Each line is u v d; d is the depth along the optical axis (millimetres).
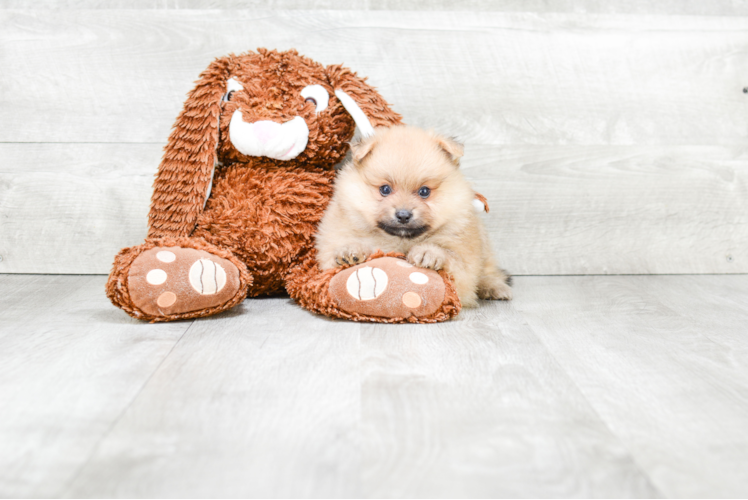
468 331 1810
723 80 2607
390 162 1983
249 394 1331
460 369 1496
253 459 1071
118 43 2439
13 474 1021
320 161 2213
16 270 2555
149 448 1106
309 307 1959
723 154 2641
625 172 2623
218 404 1281
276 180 2127
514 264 2660
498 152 2572
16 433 1153
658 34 2564
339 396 1326
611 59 2561
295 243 2131
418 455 1093
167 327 1812
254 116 2064
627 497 983
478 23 2508
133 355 1562
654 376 1476
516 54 2531
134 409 1255
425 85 2521
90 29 2426
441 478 1023
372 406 1280
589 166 2609
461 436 1163
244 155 2123
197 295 1823
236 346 1640
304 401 1300
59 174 2496
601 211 2641
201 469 1039
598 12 2547
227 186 2121
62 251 2555
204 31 2453
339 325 1853
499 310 2078
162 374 1438
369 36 2490
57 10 2408
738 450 1134
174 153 2092
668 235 2678
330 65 2240
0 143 2469
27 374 1429
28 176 2490
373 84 2510
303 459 1073
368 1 2479
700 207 2668
